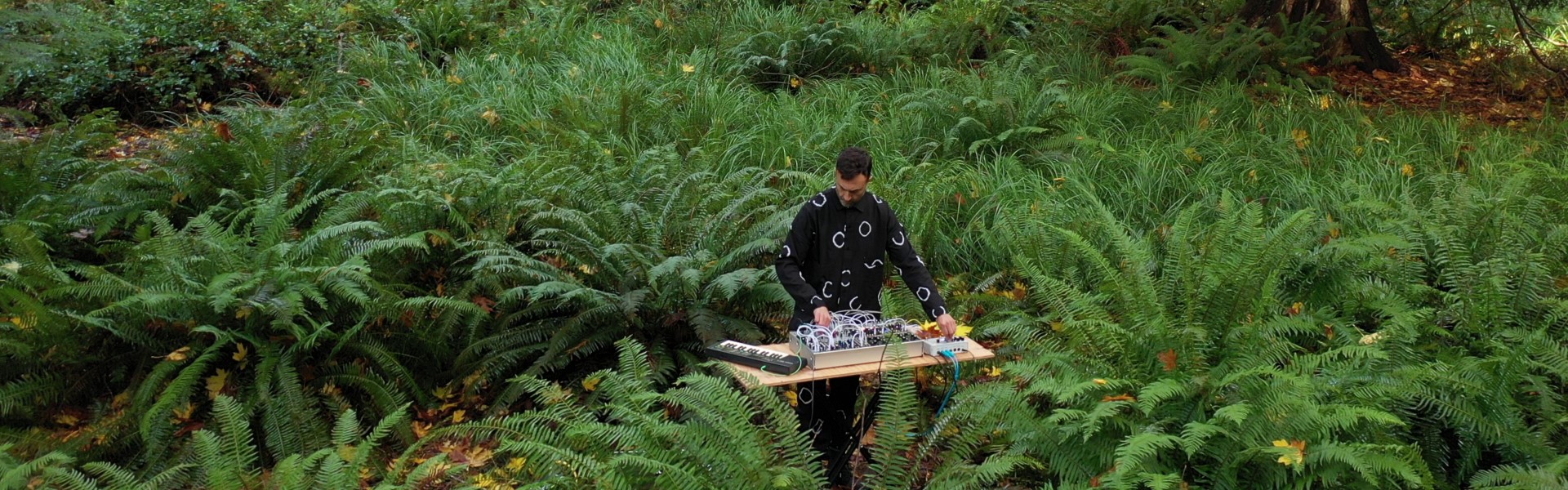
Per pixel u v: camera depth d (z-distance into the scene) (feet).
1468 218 16.80
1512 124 27.48
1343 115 25.96
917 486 11.95
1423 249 15.96
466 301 14.80
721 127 23.31
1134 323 12.80
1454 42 38.55
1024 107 24.16
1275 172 21.25
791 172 18.63
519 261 14.93
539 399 12.09
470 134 23.47
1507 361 11.14
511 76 26.63
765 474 10.05
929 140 23.68
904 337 11.34
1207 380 11.30
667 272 14.11
